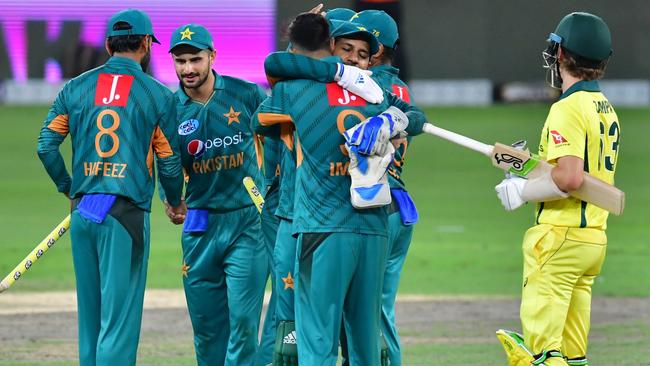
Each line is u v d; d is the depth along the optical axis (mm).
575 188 20531
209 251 24672
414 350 28781
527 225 51906
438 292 37281
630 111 102000
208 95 24391
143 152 22250
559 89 22406
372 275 20203
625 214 54562
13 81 111500
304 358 20031
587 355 28094
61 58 111625
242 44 110688
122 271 21984
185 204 24062
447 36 110750
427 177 68375
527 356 21422
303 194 20219
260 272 24656
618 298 36219
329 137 20000
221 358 25469
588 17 21281
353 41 21500
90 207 21922
